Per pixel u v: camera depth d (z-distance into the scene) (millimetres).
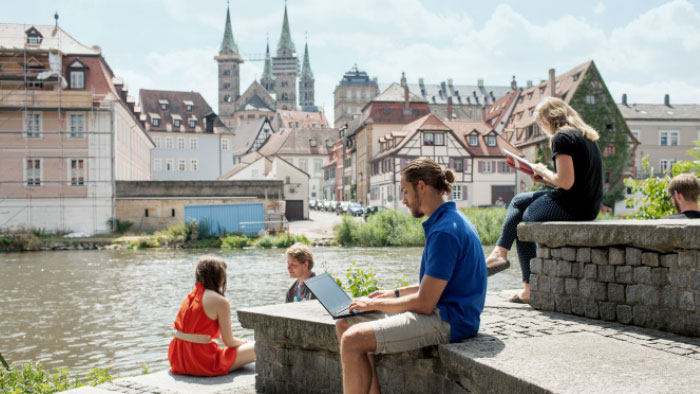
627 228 4168
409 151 64312
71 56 48781
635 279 4203
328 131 115000
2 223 44125
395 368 4074
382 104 77188
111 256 34000
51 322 14906
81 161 45469
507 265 5168
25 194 44531
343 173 92750
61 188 45062
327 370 4531
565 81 73312
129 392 5387
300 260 6891
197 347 5930
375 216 42625
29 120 45031
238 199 48656
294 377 4832
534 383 2820
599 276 4461
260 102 171750
